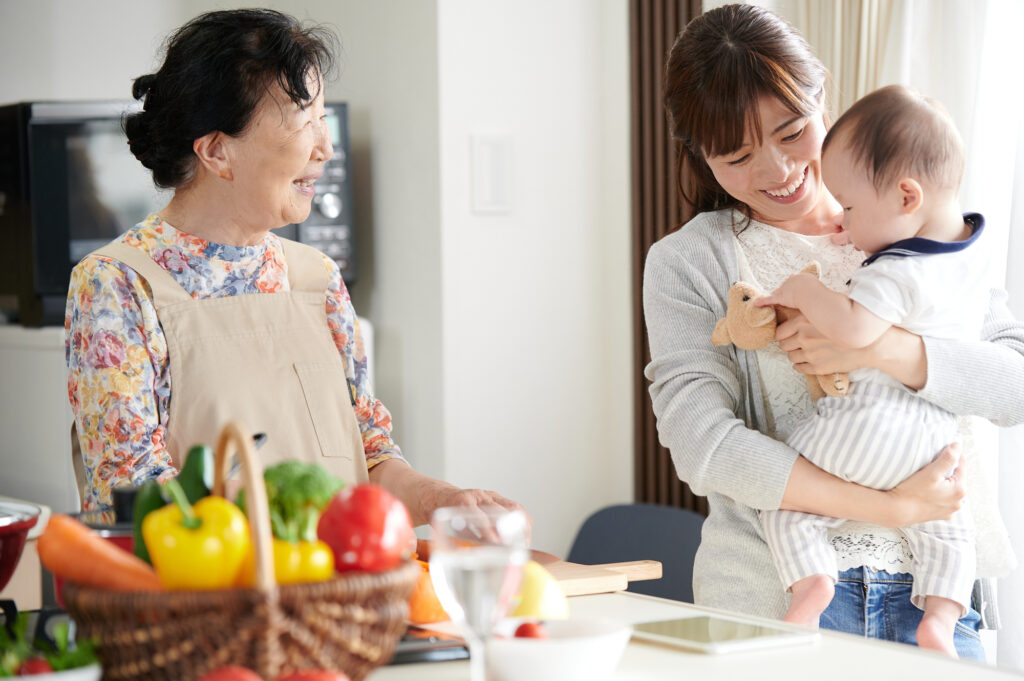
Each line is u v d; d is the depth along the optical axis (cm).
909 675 94
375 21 312
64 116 284
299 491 81
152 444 146
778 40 147
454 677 93
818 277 152
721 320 156
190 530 77
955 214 151
